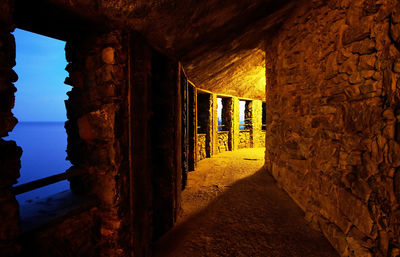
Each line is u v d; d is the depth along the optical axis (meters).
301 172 3.33
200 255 2.35
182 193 4.32
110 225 1.87
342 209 2.23
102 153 1.87
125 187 1.97
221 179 5.18
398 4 1.54
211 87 7.47
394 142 1.57
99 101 1.90
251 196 3.98
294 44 3.59
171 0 1.84
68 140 2.14
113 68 1.81
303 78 3.28
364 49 1.92
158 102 3.11
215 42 3.42
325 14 2.63
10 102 1.16
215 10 2.40
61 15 1.57
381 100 1.71
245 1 2.57
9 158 1.16
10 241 1.15
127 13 1.70
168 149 3.05
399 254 1.51
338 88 2.34
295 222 2.96
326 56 2.61
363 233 1.90
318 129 2.80
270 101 5.18
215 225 2.98
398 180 1.53
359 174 1.98
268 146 5.50
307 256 2.25
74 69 2.04
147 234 2.36
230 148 9.54
